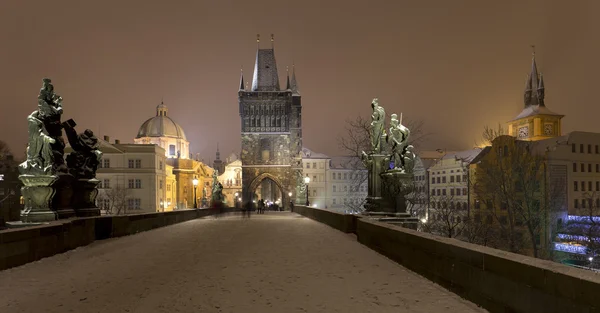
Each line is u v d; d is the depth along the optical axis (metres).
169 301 7.50
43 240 12.05
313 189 128.25
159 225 25.30
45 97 15.69
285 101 98.88
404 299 7.43
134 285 8.73
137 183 91.88
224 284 8.77
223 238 17.94
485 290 6.62
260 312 6.84
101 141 92.12
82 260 11.90
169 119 131.62
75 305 7.28
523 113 112.81
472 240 49.19
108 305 7.27
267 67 103.88
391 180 21.80
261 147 98.94
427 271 8.96
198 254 12.97
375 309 6.92
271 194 113.75
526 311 5.58
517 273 5.79
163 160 100.69
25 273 10.00
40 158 14.95
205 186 140.00
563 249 54.09
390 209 21.72
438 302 7.16
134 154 92.44
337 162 133.25
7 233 10.45
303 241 16.41
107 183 91.12
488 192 53.25
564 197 66.62
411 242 9.91
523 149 60.97
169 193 111.88
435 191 93.06
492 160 64.94
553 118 107.94
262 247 14.55
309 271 10.04
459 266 7.52
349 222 19.91
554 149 68.44
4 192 62.97
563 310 4.94
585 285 4.64
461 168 83.56
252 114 98.69
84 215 17.16
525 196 46.03
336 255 12.43
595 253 48.16
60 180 15.73
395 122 22.59
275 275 9.62
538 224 49.28
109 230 17.66
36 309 7.07
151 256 12.63
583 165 70.94
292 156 98.81
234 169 157.88
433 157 108.25
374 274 9.60
